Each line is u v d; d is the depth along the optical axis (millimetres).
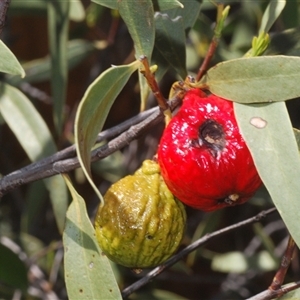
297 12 317
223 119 216
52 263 382
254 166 214
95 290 223
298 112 365
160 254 229
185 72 256
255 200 350
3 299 375
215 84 219
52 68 321
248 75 215
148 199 228
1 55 208
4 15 229
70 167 233
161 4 229
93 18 400
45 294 372
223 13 240
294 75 212
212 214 352
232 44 375
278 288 233
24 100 308
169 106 223
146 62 215
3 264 343
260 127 211
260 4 352
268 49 258
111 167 382
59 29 321
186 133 216
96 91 205
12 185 238
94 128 210
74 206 228
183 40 255
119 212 228
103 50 419
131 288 260
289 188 206
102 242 230
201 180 214
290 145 208
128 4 220
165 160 217
